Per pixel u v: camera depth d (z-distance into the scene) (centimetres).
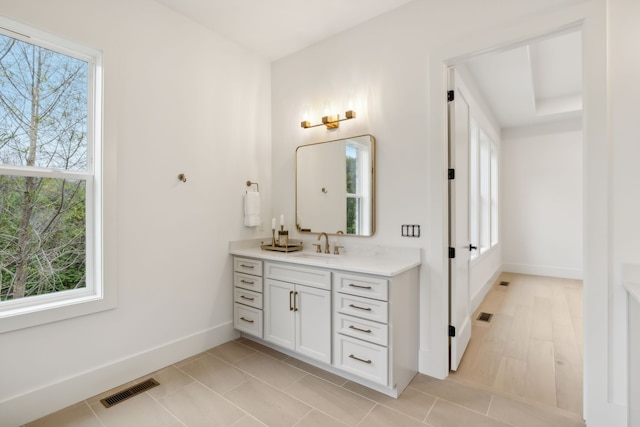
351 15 253
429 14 227
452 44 215
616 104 166
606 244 166
